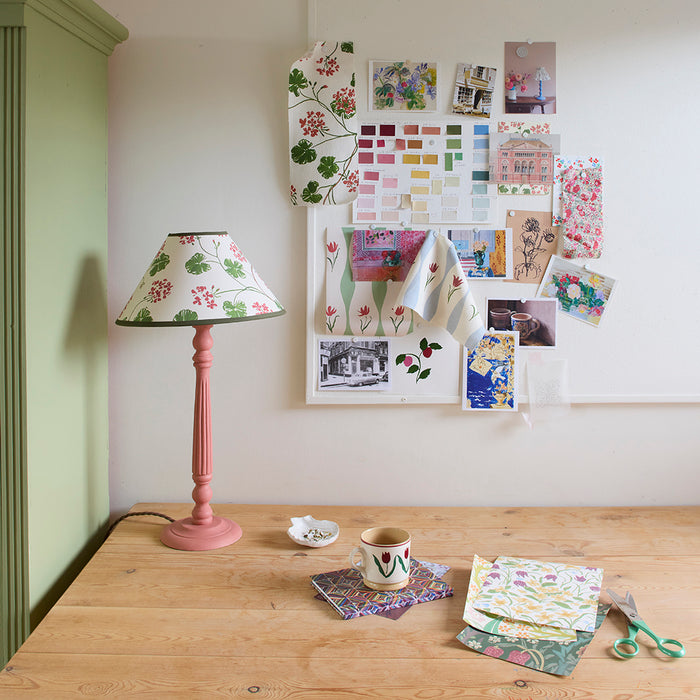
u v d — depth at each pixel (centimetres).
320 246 165
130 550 144
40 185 130
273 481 171
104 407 165
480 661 106
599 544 147
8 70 124
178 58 162
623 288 168
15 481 129
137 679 101
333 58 161
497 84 164
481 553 143
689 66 165
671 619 118
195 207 165
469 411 171
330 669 104
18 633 132
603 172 166
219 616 118
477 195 165
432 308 164
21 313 126
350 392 168
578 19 163
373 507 170
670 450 171
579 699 97
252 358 169
